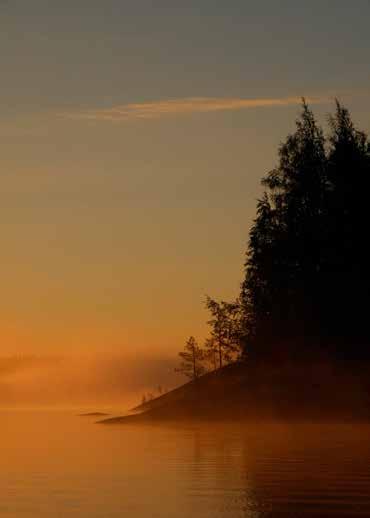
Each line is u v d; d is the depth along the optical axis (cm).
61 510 2628
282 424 7806
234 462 4053
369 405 7975
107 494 2964
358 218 8681
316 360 8625
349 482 3188
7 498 2889
